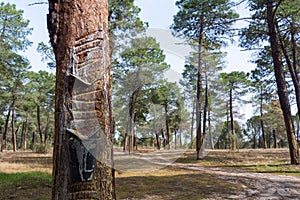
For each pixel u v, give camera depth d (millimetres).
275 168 8633
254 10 9875
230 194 4957
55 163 1516
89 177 1457
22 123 30859
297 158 9195
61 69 1555
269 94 17812
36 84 22391
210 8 11164
